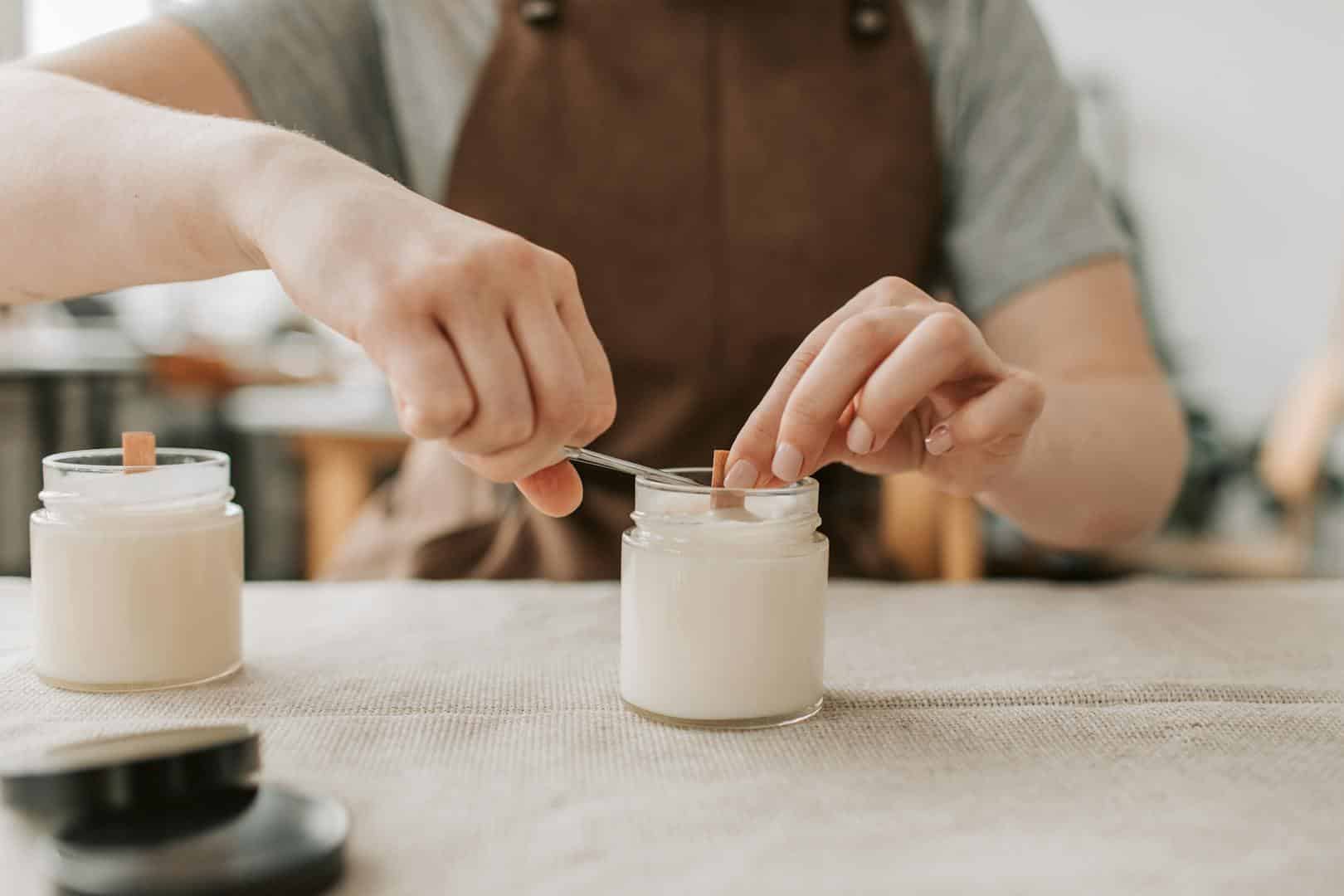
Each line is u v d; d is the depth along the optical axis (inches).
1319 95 119.7
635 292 51.8
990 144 53.1
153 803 19.7
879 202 52.0
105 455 30.9
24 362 99.3
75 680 28.6
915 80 51.8
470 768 23.7
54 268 31.8
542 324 24.2
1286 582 43.6
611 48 50.9
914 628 36.3
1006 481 43.6
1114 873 18.9
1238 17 120.2
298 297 25.6
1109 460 46.2
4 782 19.3
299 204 25.7
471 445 24.1
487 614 37.5
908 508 60.7
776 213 51.6
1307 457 103.0
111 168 29.8
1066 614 38.3
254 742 21.4
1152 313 125.4
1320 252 121.8
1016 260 51.9
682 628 26.4
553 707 28.1
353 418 97.3
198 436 103.6
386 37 52.6
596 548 51.2
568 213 51.6
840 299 52.2
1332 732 26.4
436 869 19.0
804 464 29.0
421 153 53.3
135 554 28.4
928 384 28.6
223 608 29.9
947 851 19.8
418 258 23.8
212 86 48.3
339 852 18.4
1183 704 28.6
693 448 52.3
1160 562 94.0
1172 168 123.6
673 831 20.6
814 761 24.4
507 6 51.1
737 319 51.8
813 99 51.2
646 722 27.0
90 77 44.6
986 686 30.0
